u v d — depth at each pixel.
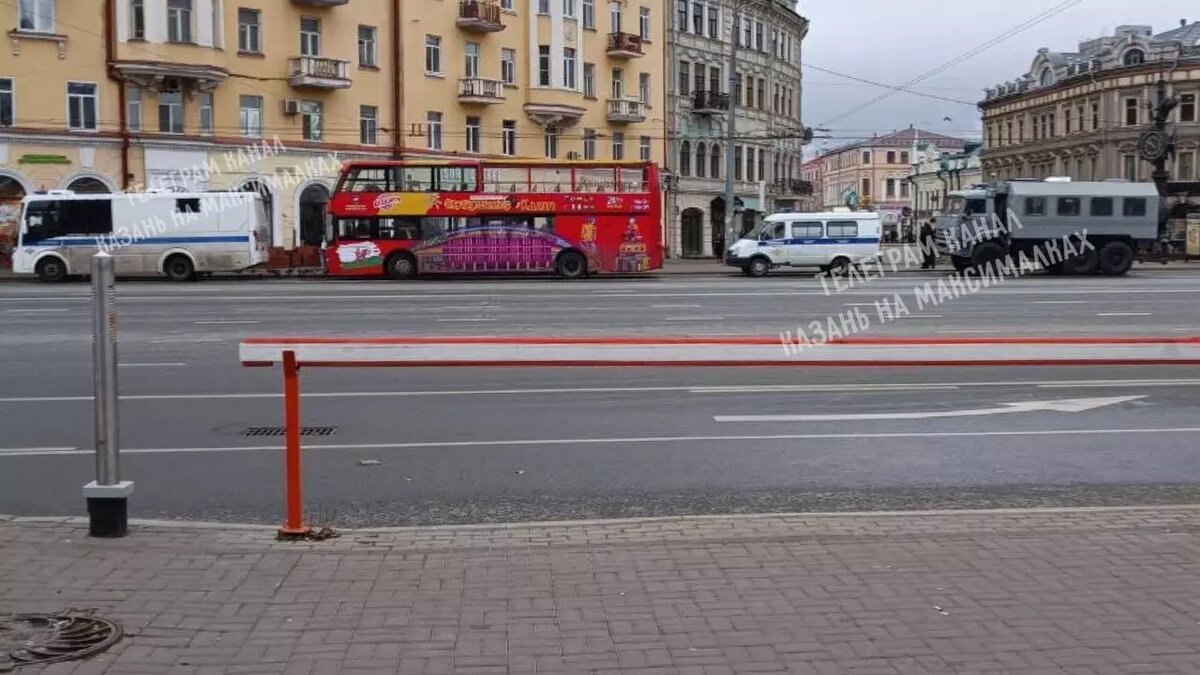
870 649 4.36
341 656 4.32
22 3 36.00
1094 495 7.73
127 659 4.28
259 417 10.69
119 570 5.41
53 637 4.50
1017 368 14.37
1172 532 6.11
